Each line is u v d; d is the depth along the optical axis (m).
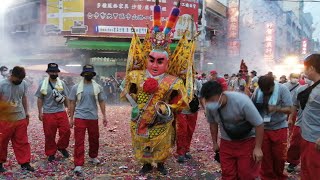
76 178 6.61
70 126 7.27
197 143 9.89
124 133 11.45
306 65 4.68
